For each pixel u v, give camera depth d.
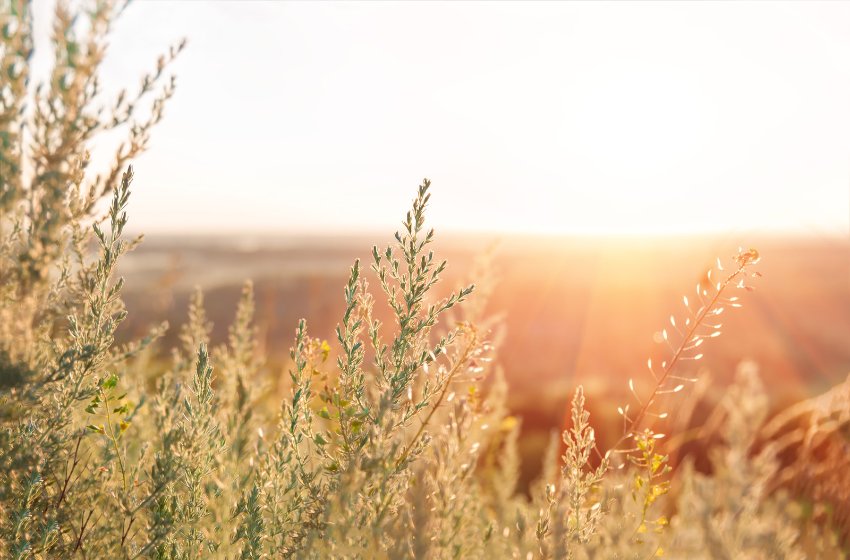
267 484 1.40
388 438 1.29
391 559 1.10
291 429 1.36
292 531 1.33
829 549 1.80
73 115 1.26
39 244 1.25
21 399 1.21
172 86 1.34
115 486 1.45
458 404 1.51
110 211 1.34
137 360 2.15
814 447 2.17
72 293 1.39
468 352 1.44
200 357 1.45
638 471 1.45
